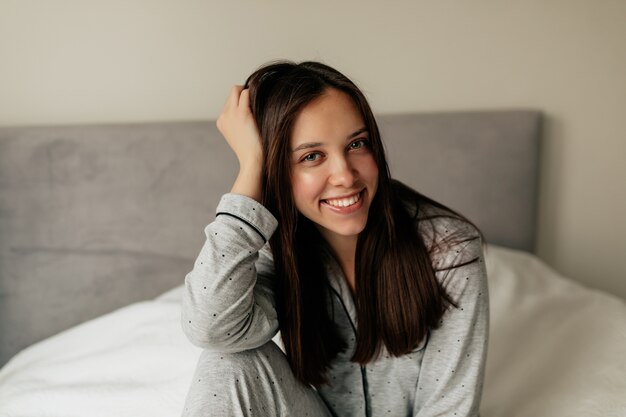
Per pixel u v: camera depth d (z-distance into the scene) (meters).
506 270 1.71
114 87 1.88
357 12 1.88
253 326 0.95
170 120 1.91
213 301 0.91
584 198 2.05
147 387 1.28
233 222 0.93
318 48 1.90
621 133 1.98
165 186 1.85
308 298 1.05
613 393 1.20
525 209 1.95
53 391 1.30
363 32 1.90
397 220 1.03
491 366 1.35
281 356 1.03
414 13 1.89
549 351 1.37
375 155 0.93
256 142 0.96
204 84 1.90
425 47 1.92
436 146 1.90
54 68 1.85
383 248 1.00
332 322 1.07
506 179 1.92
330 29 1.89
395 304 1.00
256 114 0.94
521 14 1.90
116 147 1.82
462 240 1.01
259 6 1.86
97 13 1.83
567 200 2.05
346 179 0.88
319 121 0.88
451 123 1.89
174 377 1.31
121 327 1.58
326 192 0.91
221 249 0.92
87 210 1.84
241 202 0.94
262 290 1.04
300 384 1.04
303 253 1.05
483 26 1.91
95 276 1.88
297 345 1.03
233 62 1.89
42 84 1.86
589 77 1.94
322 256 1.06
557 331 1.45
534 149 1.92
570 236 2.08
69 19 1.83
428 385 1.06
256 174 0.96
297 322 1.02
